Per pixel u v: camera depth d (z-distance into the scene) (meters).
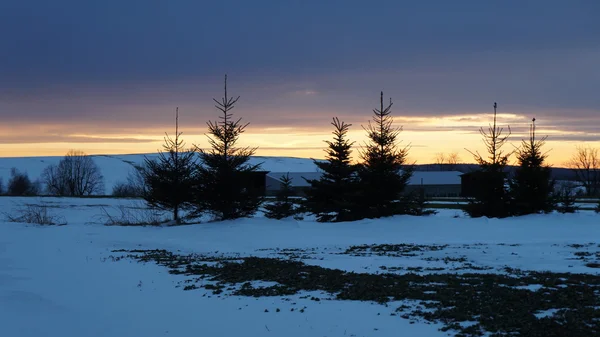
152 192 30.95
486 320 9.23
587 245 20.97
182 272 15.14
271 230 26.28
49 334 9.11
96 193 107.00
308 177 86.00
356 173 31.09
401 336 8.53
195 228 27.12
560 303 10.42
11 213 42.69
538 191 30.02
